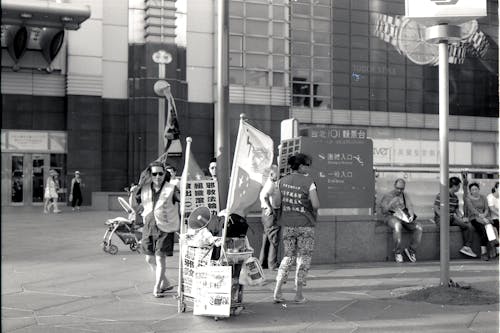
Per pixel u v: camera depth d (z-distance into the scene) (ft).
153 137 99.25
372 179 33.73
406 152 122.93
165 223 22.85
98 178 97.96
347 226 33.60
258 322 19.24
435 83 126.21
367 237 33.99
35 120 96.73
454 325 18.85
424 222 37.42
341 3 118.93
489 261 35.01
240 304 20.43
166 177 22.98
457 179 36.91
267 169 21.43
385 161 120.88
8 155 95.45
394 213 34.35
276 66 110.11
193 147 104.37
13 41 91.86
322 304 22.13
